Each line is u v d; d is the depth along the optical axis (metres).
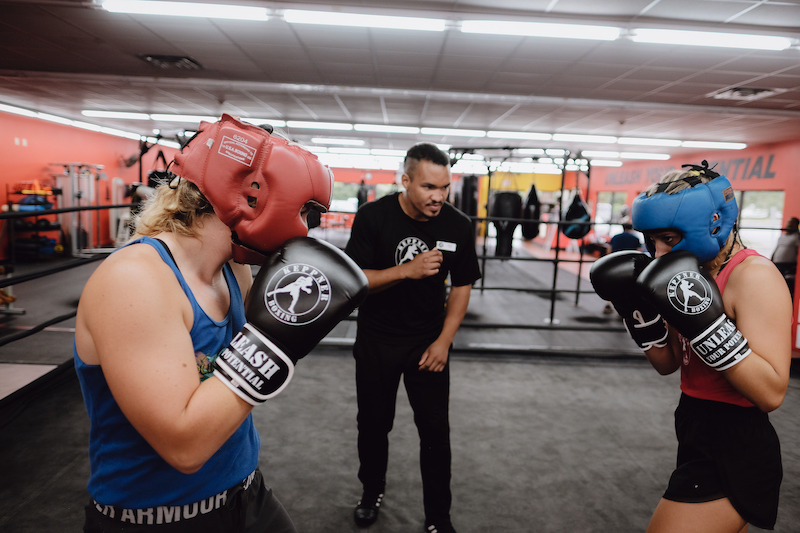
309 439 2.45
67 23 4.34
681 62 4.81
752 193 9.77
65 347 3.68
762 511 1.01
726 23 3.89
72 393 2.92
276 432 2.51
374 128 9.74
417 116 8.34
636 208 1.05
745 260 1.04
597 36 4.20
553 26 4.07
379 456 1.74
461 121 8.65
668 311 0.95
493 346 3.95
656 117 7.37
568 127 8.68
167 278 0.65
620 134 9.18
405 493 2.02
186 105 7.92
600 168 16.08
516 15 3.92
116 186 9.77
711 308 0.93
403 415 2.75
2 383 2.95
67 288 6.00
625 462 2.32
